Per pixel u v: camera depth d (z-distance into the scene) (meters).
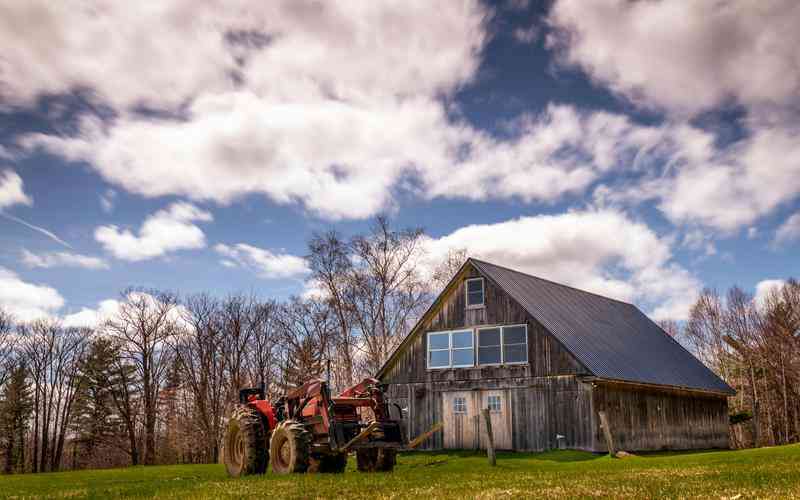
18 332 54.75
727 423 37.56
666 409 31.45
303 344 49.59
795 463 14.75
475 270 30.55
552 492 9.46
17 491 12.55
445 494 9.65
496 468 18.48
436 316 31.23
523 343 28.47
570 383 26.77
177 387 52.88
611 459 22.53
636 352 32.84
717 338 60.94
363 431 15.60
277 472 15.60
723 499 8.28
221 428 49.19
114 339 50.38
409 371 31.38
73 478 17.16
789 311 50.91
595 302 38.09
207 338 50.66
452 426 29.56
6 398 53.47
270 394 50.34
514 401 28.12
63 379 55.84
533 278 34.47
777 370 50.00
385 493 9.95
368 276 48.00
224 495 10.12
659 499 8.32
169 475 17.53
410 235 48.47
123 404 53.50
